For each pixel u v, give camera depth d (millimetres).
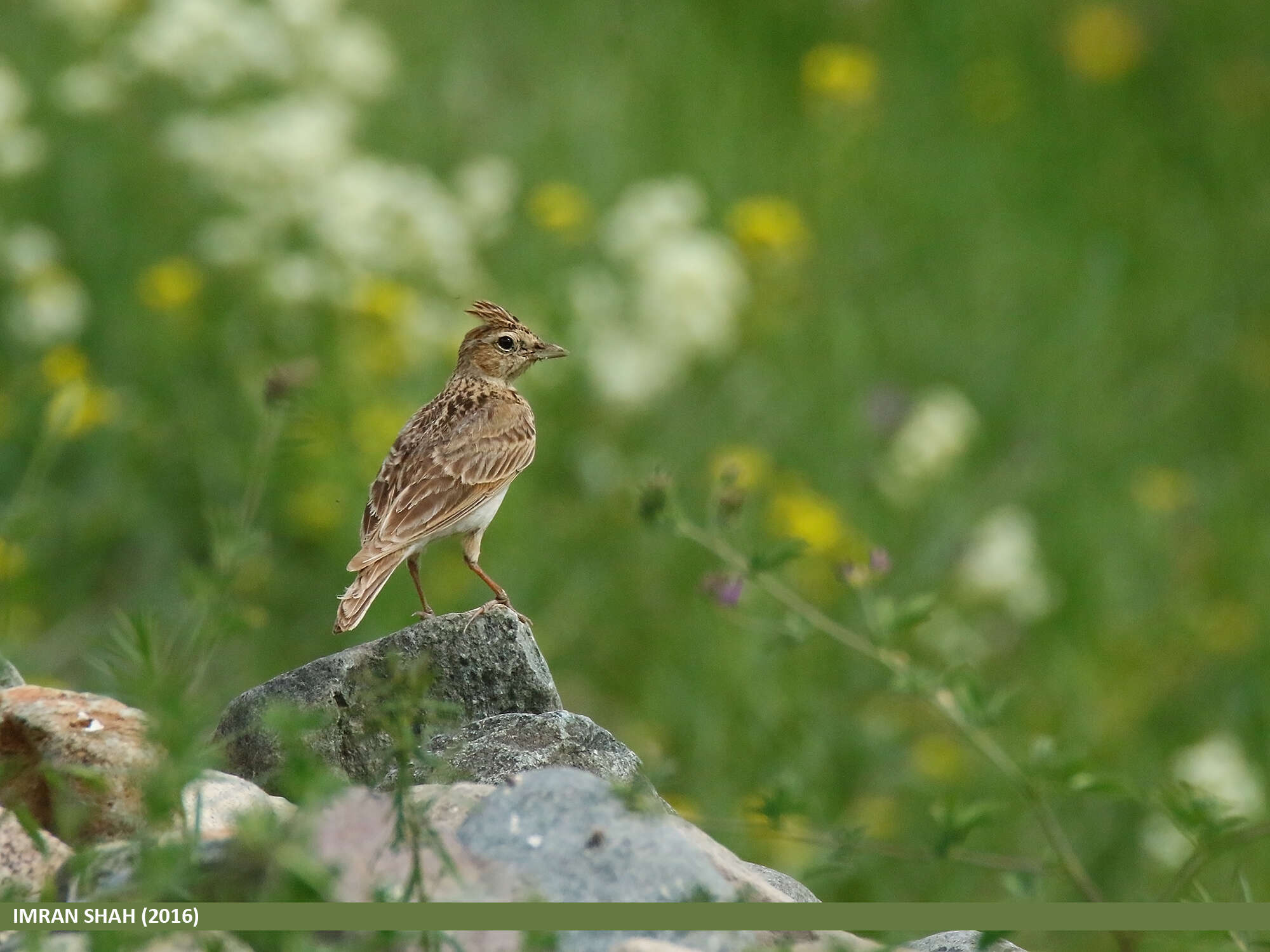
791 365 16109
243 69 16109
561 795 6113
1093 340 17750
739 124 19891
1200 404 17672
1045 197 20547
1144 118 21844
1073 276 19000
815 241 18266
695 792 11633
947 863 11430
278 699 7684
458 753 7504
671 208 15312
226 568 7438
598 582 13281
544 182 18406
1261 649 13797
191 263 15234
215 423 14000
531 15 21328
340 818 5926
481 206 15727
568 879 5820
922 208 19328
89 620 12750
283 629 12680
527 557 13383
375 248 14656
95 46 17359
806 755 11766
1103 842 11695
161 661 5996
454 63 19859
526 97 19688
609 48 21094
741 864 6500
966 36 22438
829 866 8383
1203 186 20828
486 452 9922
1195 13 22703
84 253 15812
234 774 7602
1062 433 16703
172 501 13664
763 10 22016
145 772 5555
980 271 18484
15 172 15211
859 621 12922
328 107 15531
